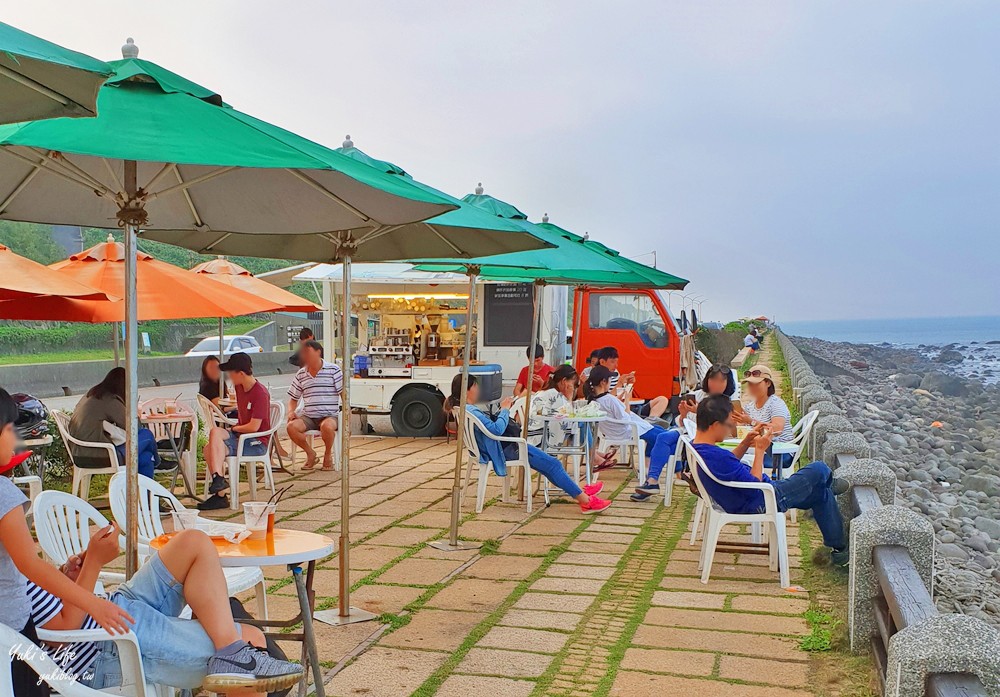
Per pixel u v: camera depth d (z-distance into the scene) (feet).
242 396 32.35
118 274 30.63
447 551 25.14
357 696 15.25
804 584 22.18
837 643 17.78
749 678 16.19
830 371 197.06
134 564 14.03
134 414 14.05
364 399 49.83
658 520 29.55
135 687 11.22
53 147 11.06
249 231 19.12
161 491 16.60
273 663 11.84
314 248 24.29
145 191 14.16
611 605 20.43
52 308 29.53
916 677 11.92
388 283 50.88
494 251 21.88
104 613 10.91
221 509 31.19
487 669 16.52
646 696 15.34
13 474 31.50
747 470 22.66
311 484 35.81
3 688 9.50
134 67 13.34
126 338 14.07
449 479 36.99
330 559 24.06
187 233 24.11
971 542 38.04
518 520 29.40
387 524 28.60
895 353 338.54
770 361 124.06
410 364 50.01
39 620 11.35
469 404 32.35
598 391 36.42
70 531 14.34
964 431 100.32
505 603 20.44
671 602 20.67
